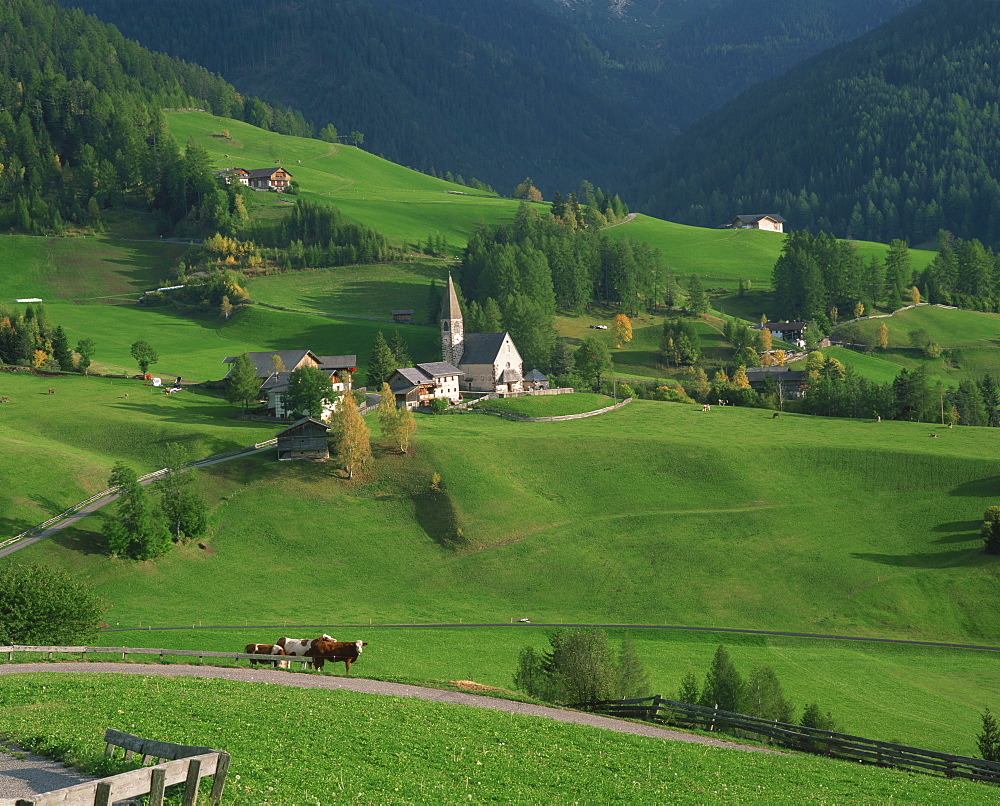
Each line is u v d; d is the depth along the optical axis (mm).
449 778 33625
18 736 30625
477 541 137000
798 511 147500
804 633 114438
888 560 132500
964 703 93562
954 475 155250
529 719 45062
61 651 56125
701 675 97812
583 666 67812
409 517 142375
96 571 116125
